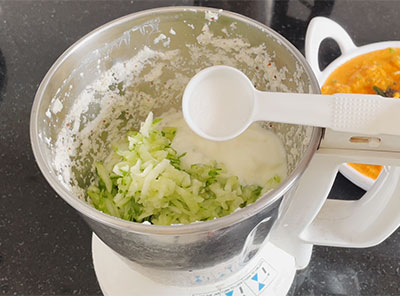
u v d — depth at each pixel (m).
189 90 0.51
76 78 0.57
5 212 0.76
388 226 0.56
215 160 0.65
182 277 0.55
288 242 0.63
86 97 0.60
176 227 0.42
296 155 0.57
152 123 0.67
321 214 0.63
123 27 0.58
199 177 0.62
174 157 0.64
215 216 0.58
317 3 1.01
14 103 0.88
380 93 0.80
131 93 0.66
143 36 0.60
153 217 0.59
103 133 0.66
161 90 0.68
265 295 0.62
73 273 0.69
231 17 0.57
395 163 0.46
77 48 0.55
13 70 0.94
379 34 0.95
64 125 0.57
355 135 0.44
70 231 0.73
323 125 0.44
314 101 0.45
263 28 0.55
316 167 0.50
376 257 0.70
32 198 0.77
